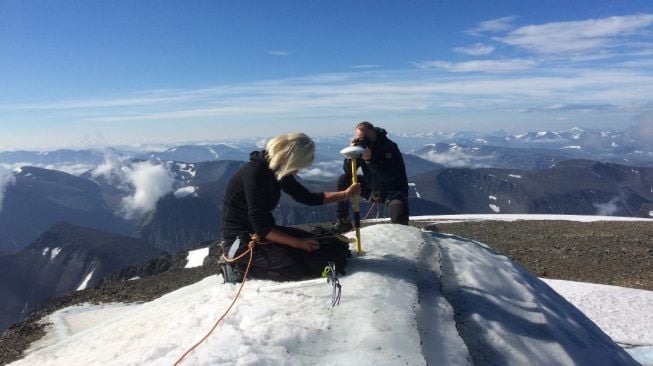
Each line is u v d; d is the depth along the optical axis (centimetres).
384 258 599
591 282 1319
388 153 844
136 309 784
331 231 582
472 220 2845
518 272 684
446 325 466
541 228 2370
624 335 895
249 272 573
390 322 430
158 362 406
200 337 445
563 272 1430
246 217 582
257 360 370
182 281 1836
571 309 670
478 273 611
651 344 859
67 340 777
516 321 526
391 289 500
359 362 371
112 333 635
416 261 597
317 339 416
